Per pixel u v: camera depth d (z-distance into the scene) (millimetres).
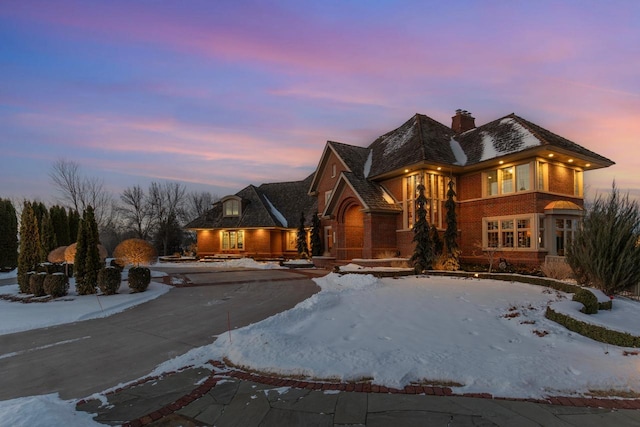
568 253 12398
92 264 15070
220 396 4785
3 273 27547
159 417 4246
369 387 4945
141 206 55844
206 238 37938
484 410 4238
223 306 12234
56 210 32000
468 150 22469
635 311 9055
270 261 32594
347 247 24406
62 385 5680
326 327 8211
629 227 10586
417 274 18641
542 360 5688
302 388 4980
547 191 18938
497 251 19875
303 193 38219
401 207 22656
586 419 4027
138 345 7871
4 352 7488
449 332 7625
